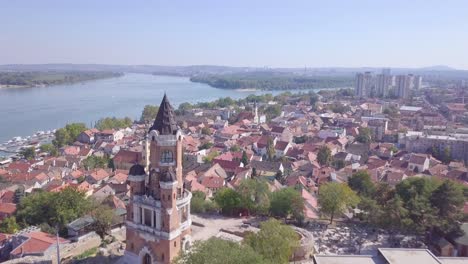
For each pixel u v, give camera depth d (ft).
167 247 299.99
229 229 408.46
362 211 484.74
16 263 339.16
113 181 645.10
